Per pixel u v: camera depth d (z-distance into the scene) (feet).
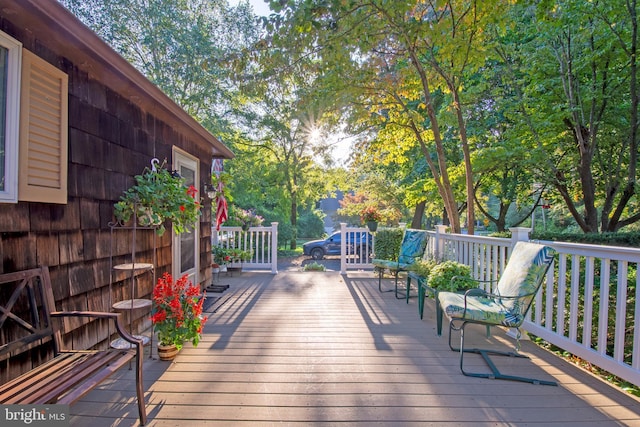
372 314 13.28
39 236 7.16
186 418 6.35
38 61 6.97
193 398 7.04
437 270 11.27
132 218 10.57
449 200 20.98
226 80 41.01
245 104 43.88
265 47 15.25
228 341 10.26
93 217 8.92
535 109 26.17
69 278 8.01
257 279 20.70
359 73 20.04
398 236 22.56
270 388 7.47
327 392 7.32
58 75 7.52
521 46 24.57
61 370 5.98
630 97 23.63
